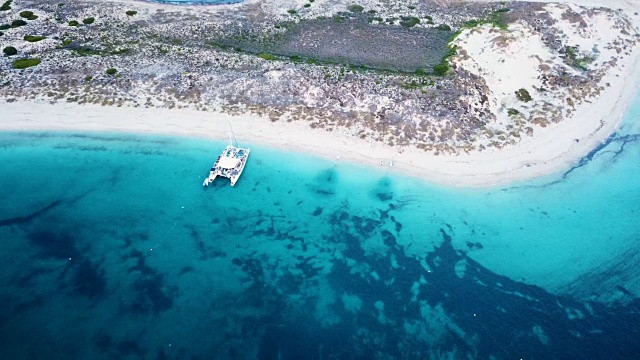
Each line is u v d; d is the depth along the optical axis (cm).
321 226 5634
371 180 6194
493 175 6275
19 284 4841
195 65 7950
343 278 5097
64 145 6494
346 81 7631
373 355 4444
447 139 6738
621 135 6994
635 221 5762
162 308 4709
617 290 5022
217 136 6738
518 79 7769
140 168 6228
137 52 8281
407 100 7238
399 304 4872
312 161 6425
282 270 5144
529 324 4716
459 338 4594
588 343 4566
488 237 5538
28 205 5688
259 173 6238
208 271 5084
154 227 5516
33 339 4388
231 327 4597
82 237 5356
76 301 4719
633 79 8162
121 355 4306
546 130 6944
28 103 7062
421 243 5475
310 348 4472
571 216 5797
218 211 5750
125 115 6981
